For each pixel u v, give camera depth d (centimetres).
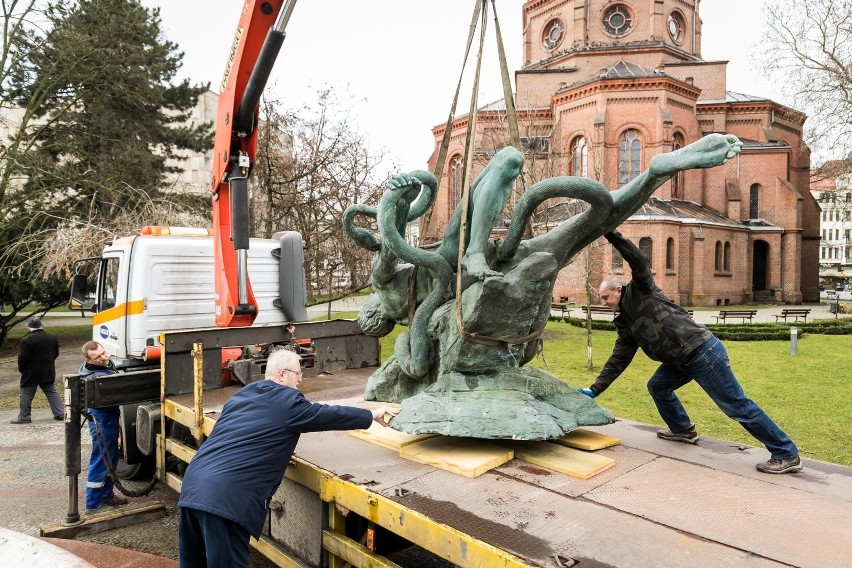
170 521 470
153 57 1855
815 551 194
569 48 3619
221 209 620
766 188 3331
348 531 272
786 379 1012
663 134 2897
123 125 1686
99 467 480
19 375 1263
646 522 216
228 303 589
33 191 1502
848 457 572
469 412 284
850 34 1811
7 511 490
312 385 519
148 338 646
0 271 1471
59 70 1545
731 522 218
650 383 343
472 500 236
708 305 2984
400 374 346
